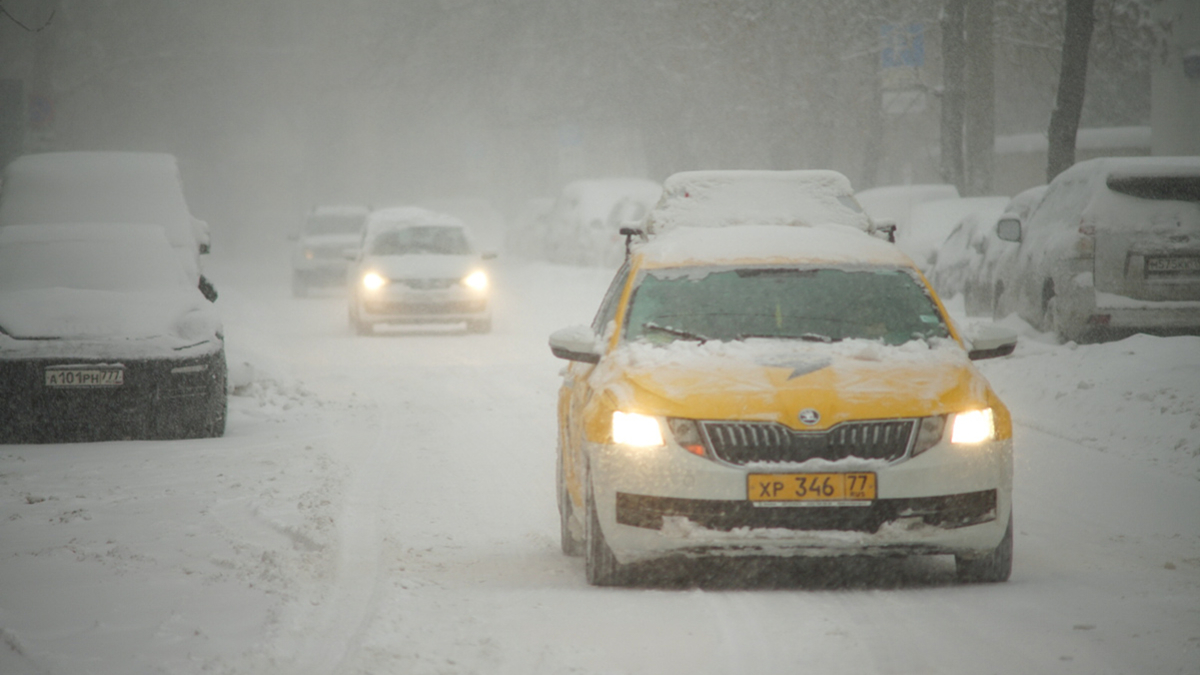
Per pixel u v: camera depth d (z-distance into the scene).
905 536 22.03
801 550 22.12
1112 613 20.95
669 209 38.66
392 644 19.53
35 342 41.19
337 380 59.91
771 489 21.94
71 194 56.34
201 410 42.31
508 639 19.89
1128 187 50.75
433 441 42.62
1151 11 112.62
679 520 22.17
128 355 41.47
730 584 24.06
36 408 41.00
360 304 83.12
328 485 34.16
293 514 30.00
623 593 23.12
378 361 68.44
